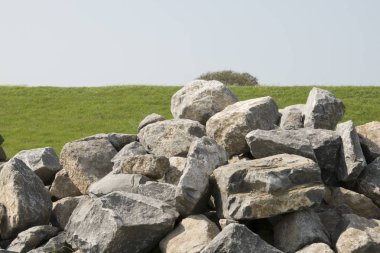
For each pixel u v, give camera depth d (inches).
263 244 355.9
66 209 481.1
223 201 408.8
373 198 446.0
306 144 444.5
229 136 486.9
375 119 1224.8
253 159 468.8
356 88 1493.6
